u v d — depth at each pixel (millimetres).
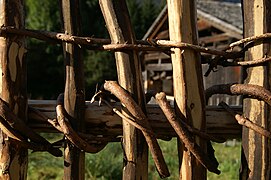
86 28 16312
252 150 1207
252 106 1207
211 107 1275
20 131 1173
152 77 12617
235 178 5230
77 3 1230
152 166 5078
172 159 5766
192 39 1197
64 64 1236
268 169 1194
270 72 1198
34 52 20516
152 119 1225
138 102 1198
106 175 5117
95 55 18922
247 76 1232
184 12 1186
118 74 1213
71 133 1175
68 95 1214
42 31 1214
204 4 10852
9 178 1191
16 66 1183
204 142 1201
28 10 23484
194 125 1190
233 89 1226
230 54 1240
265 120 1191
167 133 1237
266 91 1177
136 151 1204
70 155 1229
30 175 5352
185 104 1186
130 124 1196
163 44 1191
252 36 1211
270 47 1196
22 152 1208
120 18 1202
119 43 1196
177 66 1188
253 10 1213
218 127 1261
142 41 1243
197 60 1196
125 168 1216
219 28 9695
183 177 1203
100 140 1212
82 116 1216
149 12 21922
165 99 1156
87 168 5152
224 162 6000
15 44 1180
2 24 1163
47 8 22375
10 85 1172
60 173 5457
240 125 1264
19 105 1185
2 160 1186
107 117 1229
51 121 1205
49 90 20672
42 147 1204
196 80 1194
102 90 1229
